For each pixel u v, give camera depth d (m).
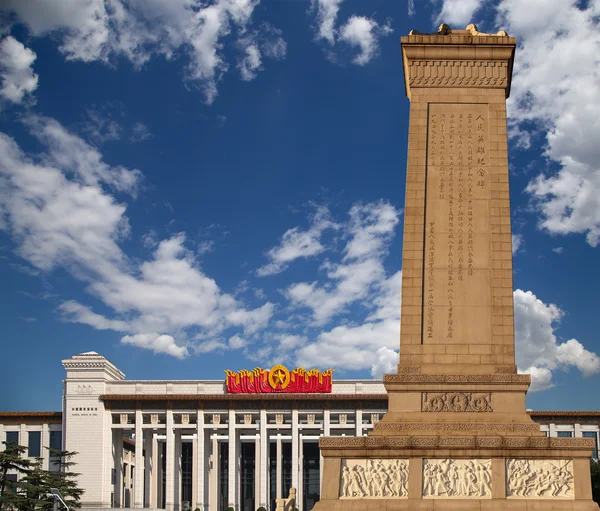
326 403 146.38
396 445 45.28
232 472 144.12
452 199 50.44
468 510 43.81
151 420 148.50
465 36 52.97
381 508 44.25
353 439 45.62
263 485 144.38
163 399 147.38
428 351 48.16
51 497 105.19
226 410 147.12
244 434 162.00
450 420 46.50
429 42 53.03
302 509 153.12
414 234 49.94
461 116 51.88
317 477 170.38
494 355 47.88
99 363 150.12
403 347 48.34
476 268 49.25
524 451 44.66
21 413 153.12
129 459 174.75
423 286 49.12
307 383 147.62
